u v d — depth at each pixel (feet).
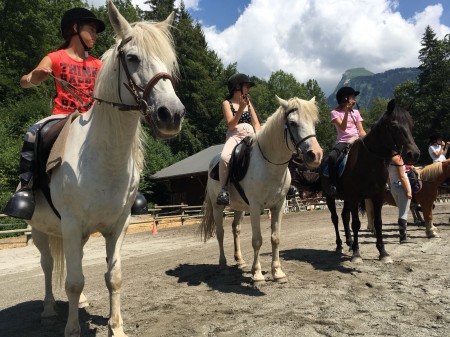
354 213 20.27
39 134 11.56
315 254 23.61
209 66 164.45
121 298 15.81
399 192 26.02
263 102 211.00
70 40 12.77
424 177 27.50
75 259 9.94
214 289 16.70
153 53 9.14
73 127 10.63
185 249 30.99
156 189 103.91
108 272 10.60
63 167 10.07
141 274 20.66
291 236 33.78
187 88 149.89
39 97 98.43
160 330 11.93
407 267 18.65
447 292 14.58
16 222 51.62
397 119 18.60
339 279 17.17
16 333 12.49
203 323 12.34
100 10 124.16
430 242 25.48
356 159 19.97
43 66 11.66
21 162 11.30
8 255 33.76
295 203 84.69
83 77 12.76
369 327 11.48
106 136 9.84
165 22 10.21
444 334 10.73
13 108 90.27
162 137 8.76
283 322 12.05
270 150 16.33
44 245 13.60
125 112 9.70
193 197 93.81
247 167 17.13
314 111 15.98
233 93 19.72
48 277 13.62
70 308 10.00
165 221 62.90
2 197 59.93
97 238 44.14
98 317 13.55
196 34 159.74
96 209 9.98
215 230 21.01
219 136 153.28
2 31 105.19
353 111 23.41
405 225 25.98
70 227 9.92
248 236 37.99
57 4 119.44
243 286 16.96
